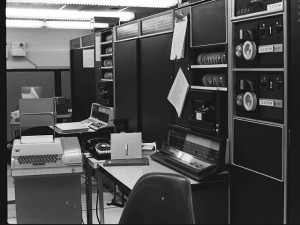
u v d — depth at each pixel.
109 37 4.64
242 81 2.32
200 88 2.74
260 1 2.18
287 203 2.07
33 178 2.54
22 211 2.55
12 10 5.39
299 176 2.09
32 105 2.59
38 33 7.27
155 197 1.74
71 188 2.61
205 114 2.62
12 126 5.73
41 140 2.59
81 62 5.90
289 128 2.07
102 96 4.68
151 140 3.58
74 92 6.37
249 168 2.32
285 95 2.06
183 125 2.96
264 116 2.23
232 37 2.41
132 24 3.91
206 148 2.56
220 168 2.42
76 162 2.52
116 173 2.56
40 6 5.24
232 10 2.39
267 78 2.19
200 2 2.73
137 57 3.78
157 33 3.38
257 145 2.25
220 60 2.58
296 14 2.00
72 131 4.28
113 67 4.45
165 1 4.44
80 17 6.00
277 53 2.11
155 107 3.49
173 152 2.83
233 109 2.45
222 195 2.52
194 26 2.81
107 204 3.85
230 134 2.48
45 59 7.37
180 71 3.00
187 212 1.68
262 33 2.20
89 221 3.05
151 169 2.65
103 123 4.54
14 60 7.16
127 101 4.05
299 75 2.07
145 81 3.68
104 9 5.66
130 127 4.00
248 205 2.34
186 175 2.46
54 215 2.61
